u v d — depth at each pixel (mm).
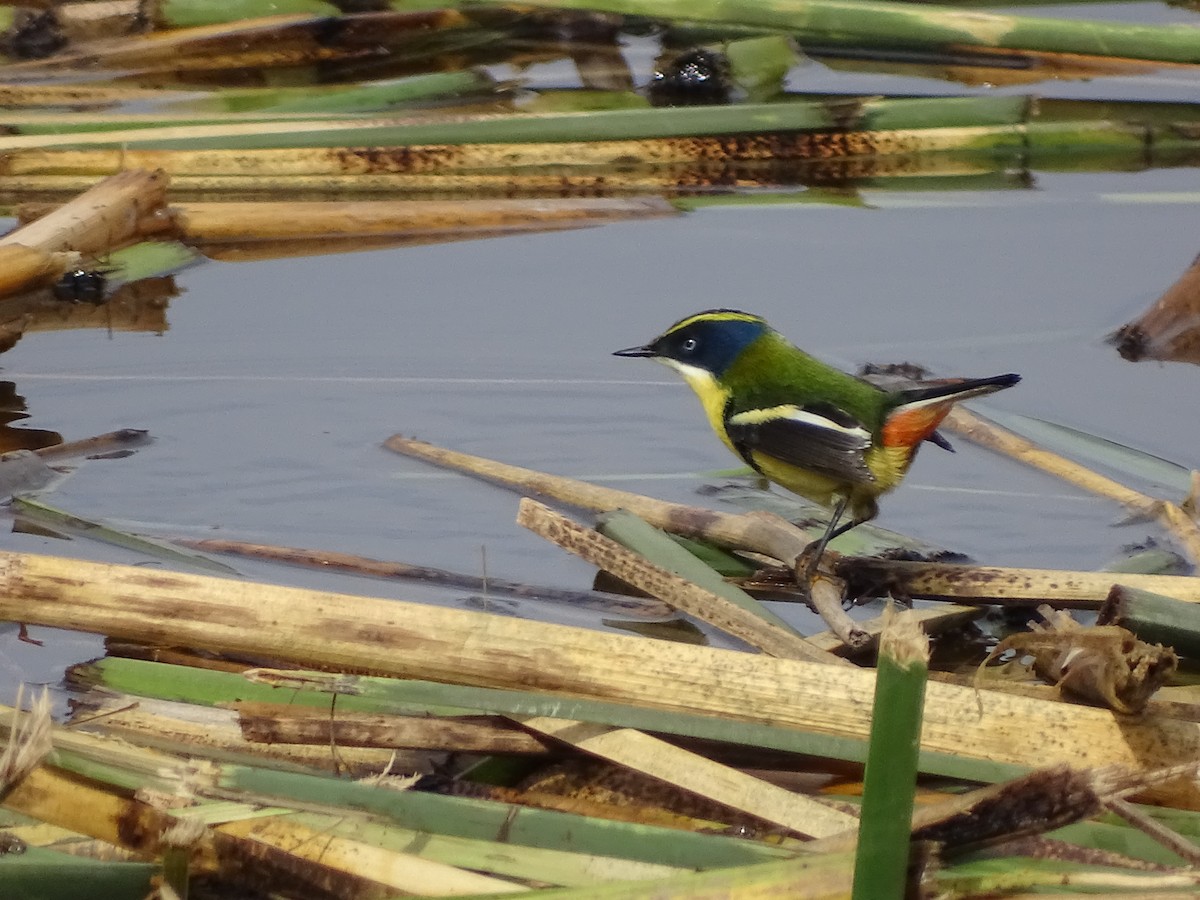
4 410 12109
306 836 6527
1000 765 7125
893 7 18703
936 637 9445
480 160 17031
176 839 6258
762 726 7195
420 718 7398
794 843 6727
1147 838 6758
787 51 19266
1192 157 18438
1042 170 18062
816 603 9164
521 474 10992
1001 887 6141
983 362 12766
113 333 13641
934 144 18062
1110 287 14320
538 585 9750
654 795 7445
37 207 15297
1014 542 10312
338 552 10008
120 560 9828
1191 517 10445
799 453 10094
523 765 7648
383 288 14547
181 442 11641
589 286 14492
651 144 17391
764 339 10859
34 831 6809
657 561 9562
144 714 7711
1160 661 7230
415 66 20500
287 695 7711
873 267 14820
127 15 19766
